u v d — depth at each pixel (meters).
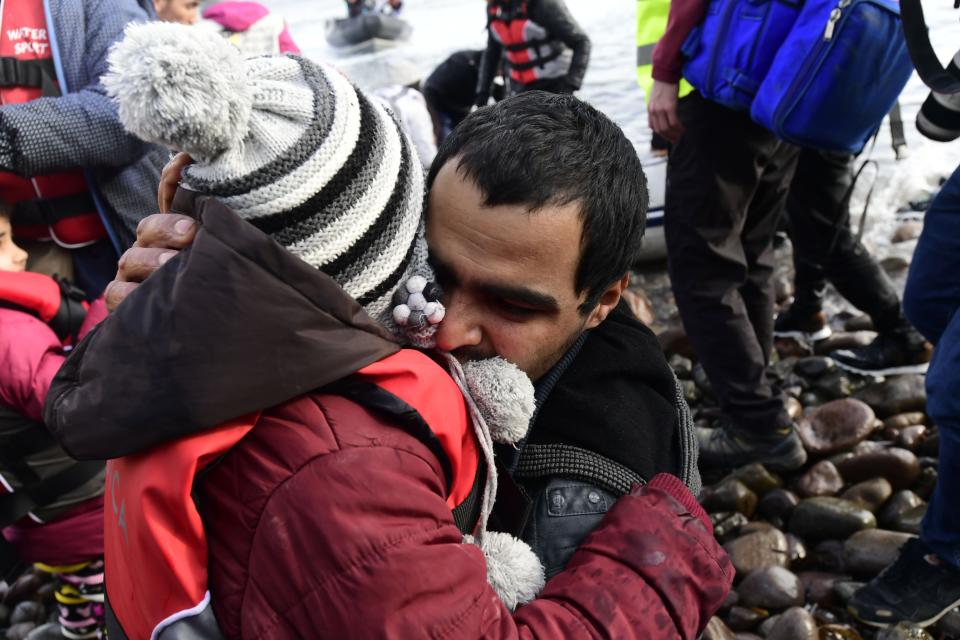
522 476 0.89
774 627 1.82
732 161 1.97
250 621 0.63
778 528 2.22
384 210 0.71
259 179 0.64
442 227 0.77
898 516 2.12
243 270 0.62
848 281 2.58
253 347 0.62
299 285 0.64
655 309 3.28
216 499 0.67
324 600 0.62
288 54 0.76
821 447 2.38
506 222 0.74
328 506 0.63
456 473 0.74
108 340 0.65
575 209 0.75
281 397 0.64
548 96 0.85
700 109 1.97
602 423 0.90
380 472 0.65
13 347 1.54
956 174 1.58
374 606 0.61
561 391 0.91
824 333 2.89
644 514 0.81
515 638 0.67
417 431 0.70
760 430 2.27
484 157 0.75
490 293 0.77
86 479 1.69
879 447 2.34
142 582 0.66
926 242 1.64
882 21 1.61
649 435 0.94
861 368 2.68
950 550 1.64
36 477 1.62
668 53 1.97
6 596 2.40
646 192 0.87
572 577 0.77
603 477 0.87
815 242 2.56
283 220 0.66
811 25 1.68
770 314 2.38
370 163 0.69
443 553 0.65
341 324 0.67
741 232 2.24
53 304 1.66
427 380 0.72
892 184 3.55
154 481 0.64
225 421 0.64
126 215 1.84
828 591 1.93
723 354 2.18
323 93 0.69
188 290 0.62
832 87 1.67
